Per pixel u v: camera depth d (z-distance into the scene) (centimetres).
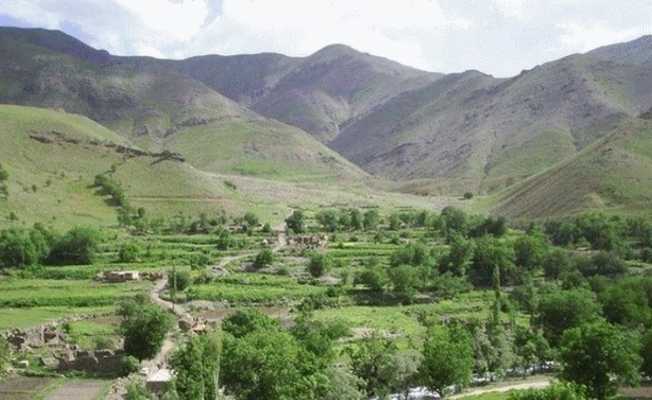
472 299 18450
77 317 14688
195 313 15562
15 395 9538
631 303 13888
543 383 10919
